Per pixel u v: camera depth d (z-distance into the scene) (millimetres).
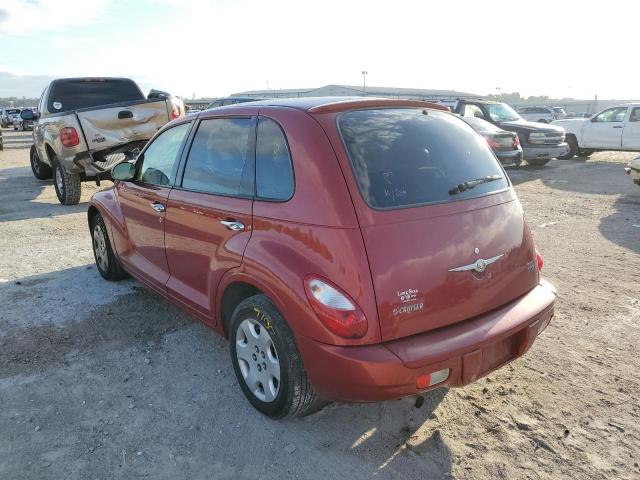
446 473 2732
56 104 9742
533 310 3035
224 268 3207
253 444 2955
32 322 4473
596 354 3938
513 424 3119
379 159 2846
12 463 2795
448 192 2932
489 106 15367
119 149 9023
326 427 3104
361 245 2562
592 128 16984
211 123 3664
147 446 2936
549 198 10273
